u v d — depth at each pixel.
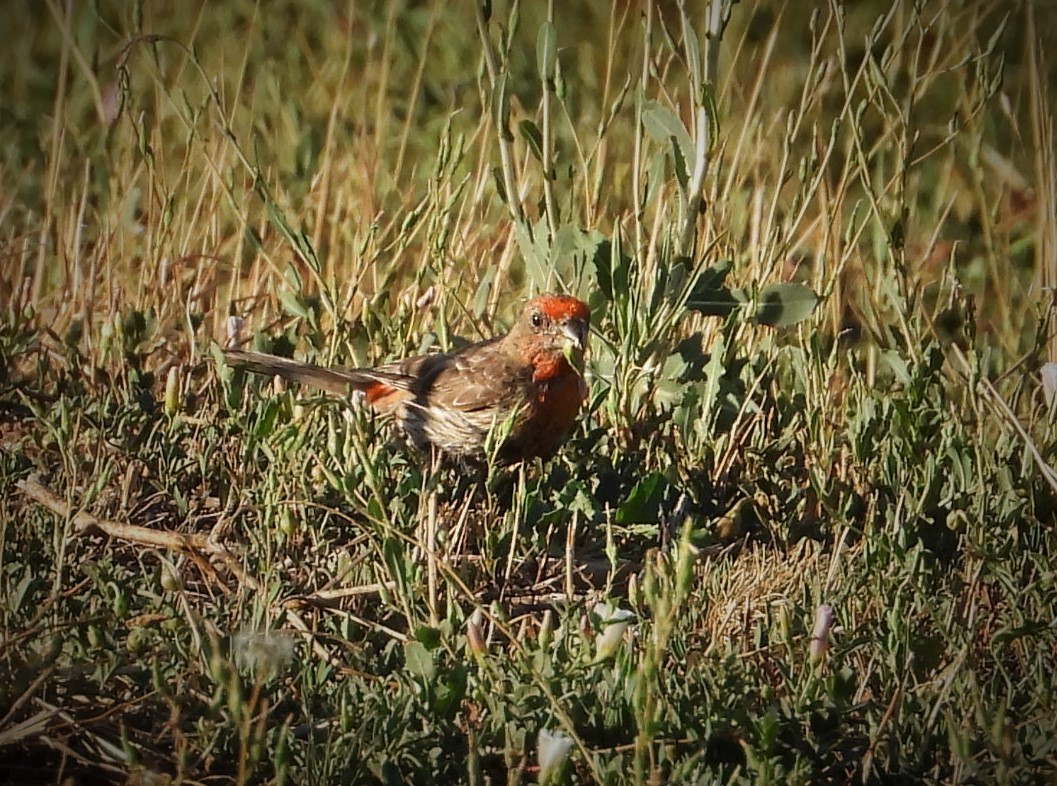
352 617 8.52
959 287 11.79
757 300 11.08
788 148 11.60
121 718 7.35
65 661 7.68
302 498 9.67
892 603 8.66
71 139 15.88
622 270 10.80
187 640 7.95
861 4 18.59
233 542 9.55
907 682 7.95
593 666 7.48
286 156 15.25
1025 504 9.83
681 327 12.15
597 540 10.02
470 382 10.80
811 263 14.89
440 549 9.08
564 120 16.31
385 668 8.06
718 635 8.42
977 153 13.55
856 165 13.80
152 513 9.91
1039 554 9.40
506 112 11.49
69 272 12.79
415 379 11.02
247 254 14.34
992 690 7.95
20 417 10.93
